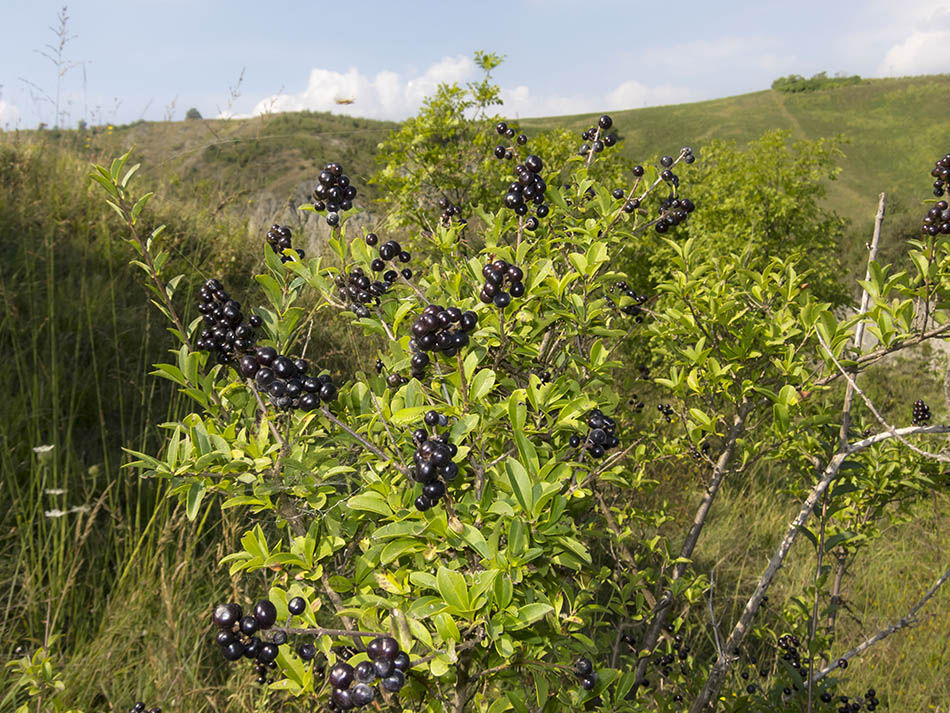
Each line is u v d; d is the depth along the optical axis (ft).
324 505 5.85
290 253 6.62
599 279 7.36
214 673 10.89
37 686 7.52
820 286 31.55
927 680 14.14
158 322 18.20
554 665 5.71
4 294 15.40
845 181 172.55
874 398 24.61
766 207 33.63
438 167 23.95
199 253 21.45
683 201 8.43
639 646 11.85
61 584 10.74
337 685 3.97
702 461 10.83
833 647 14.48
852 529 11.85
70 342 16.29
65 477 11.95
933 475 10.87
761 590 7.79
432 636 5.05
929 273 7.39
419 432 5.31
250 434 6.26
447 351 4.94
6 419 13.42
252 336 5.99
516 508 5.34
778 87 300.20
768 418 9.96
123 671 9.96
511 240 10.35
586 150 9.05
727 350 9.34
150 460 5.48
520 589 5.62
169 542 11.35
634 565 10.42
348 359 17.03
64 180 22.25
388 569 6.11
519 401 5.65
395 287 7.23
